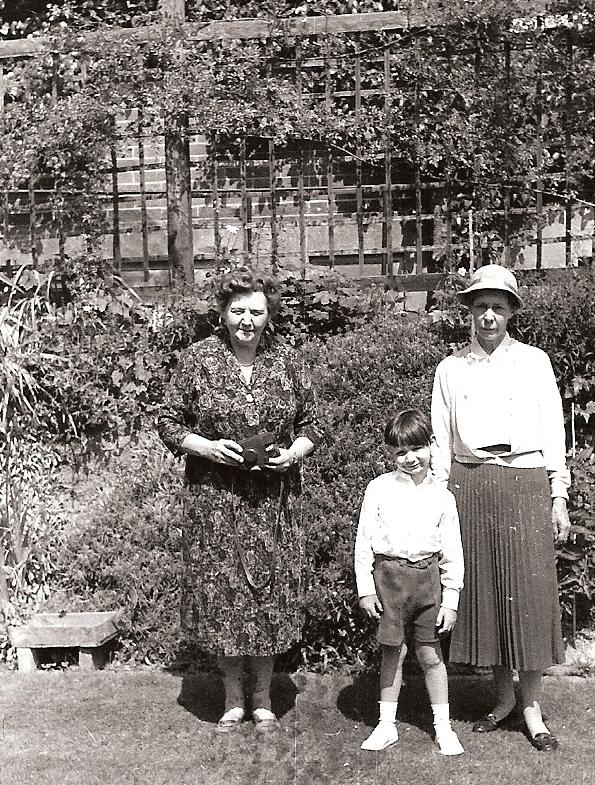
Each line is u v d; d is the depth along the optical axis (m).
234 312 3.52
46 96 5.48
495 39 5.11
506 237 5.23
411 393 4.50
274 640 3.54
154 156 6.26
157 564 4.68
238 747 3.51
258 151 6.11
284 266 5.28
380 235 6.03
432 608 3.46
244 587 3.50
